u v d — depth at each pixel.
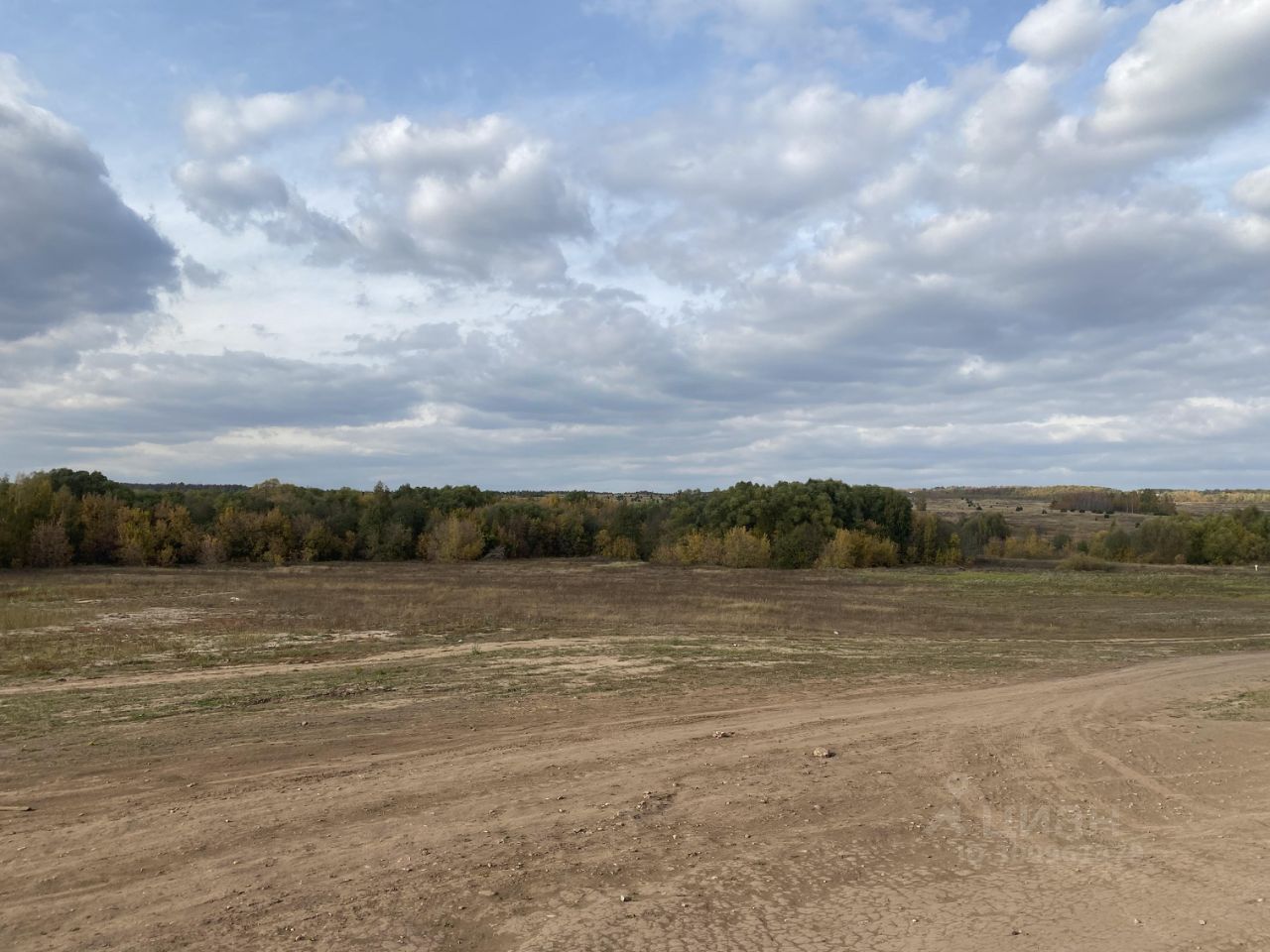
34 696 14.79
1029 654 24.00
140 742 10.91
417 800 7.93
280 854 6.45
